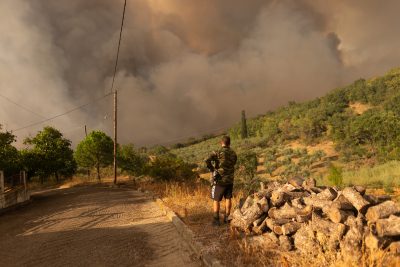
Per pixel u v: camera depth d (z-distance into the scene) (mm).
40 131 36719
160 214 10234
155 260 6051
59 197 20219
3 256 6789
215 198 7336
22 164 29953
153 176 22500
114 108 31000
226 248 5891
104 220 9898
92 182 35719
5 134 23797
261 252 5559
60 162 36906
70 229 8906
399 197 12500
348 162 54781
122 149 42531
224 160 7336
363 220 5027
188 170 22625
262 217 6523
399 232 4453
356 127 60000
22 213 13609
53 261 6262
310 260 4973
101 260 6168
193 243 6426
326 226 5270
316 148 78188
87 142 39312
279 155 74750
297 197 6531
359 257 4461
